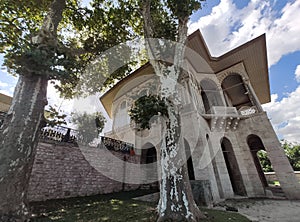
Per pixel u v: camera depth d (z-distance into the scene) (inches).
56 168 324.2
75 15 398.6
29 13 330.0
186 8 312.7
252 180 447.8
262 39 480.1
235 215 222.2
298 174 581.3
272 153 442.6
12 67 183.5
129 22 434.0
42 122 207.6
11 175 157.8
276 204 331.9
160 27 356.2
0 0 283.7
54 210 217.2
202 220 174.7
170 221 159.8
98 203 271.4
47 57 194.9
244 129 505.4
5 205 144.7
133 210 219.5
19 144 173.8
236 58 557.9
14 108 190.7
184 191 179.8
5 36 266.2
